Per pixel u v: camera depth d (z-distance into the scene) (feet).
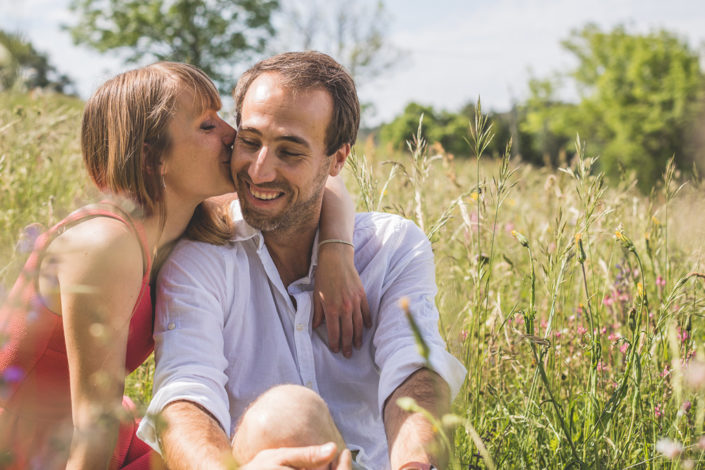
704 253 7.92
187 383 4.95
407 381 5.22
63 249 4.37
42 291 4.58
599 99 93.35
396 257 6.26
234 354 5.76
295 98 5.50
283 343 5.81
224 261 5.72
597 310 7.10
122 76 5.44
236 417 5.68
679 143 85.10
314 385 5.78
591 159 6.60
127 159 5.23
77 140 12.44
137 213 4.78
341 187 6.53
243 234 5.87
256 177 5.48
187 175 5.50
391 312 5.88
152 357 7.47
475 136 6.65
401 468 4.48
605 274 7.82
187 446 4.49
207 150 5.52
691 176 9.88
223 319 5.69
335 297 5.74
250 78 5.79
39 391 4.73
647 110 88.07
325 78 5.69
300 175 5.59
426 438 4.61
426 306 5.98
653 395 6.00
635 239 9.27
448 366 5.47
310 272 6.00
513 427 5.90
